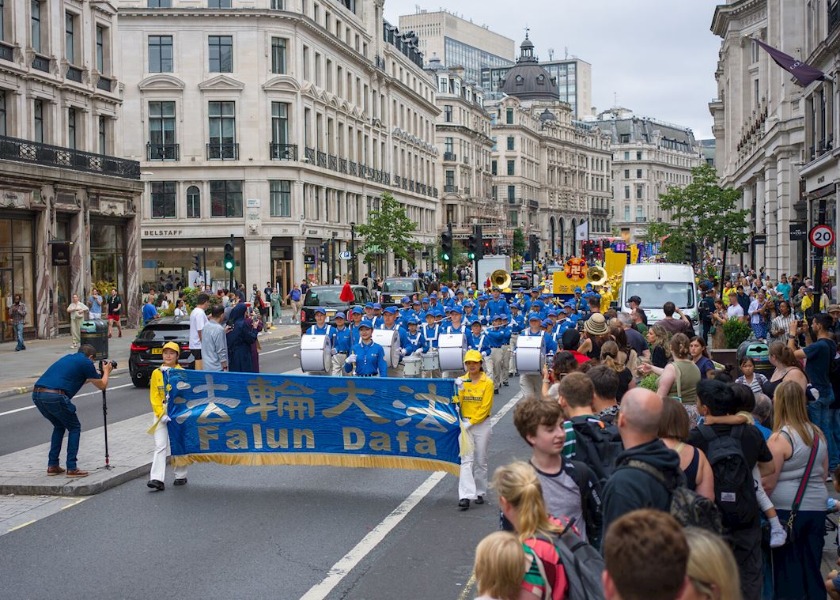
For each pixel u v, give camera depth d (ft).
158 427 40.70
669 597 10.80
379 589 27.43
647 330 60.85
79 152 133.59
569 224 556.10
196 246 197.06
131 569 29.55
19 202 118.42
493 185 466.29
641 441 17.76
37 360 100.89
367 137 253.03
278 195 199.62
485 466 38.01
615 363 35.47
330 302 114.32
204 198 196.54
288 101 199.11
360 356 53.26
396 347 63.16
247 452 40.98
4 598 27.07
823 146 123.44
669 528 11.05
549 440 19.58
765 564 23.39
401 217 225.56
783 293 110.42
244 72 196.44
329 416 39.99
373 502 38.19
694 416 31.42
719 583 11.23
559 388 23.63
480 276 203.51
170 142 195.72
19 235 122.11
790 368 33.58
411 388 38.88
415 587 27.55
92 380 42.29
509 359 76.02
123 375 90.63
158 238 195.52
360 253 228.43
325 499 38.70
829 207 118.83
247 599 26.68
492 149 465.88
